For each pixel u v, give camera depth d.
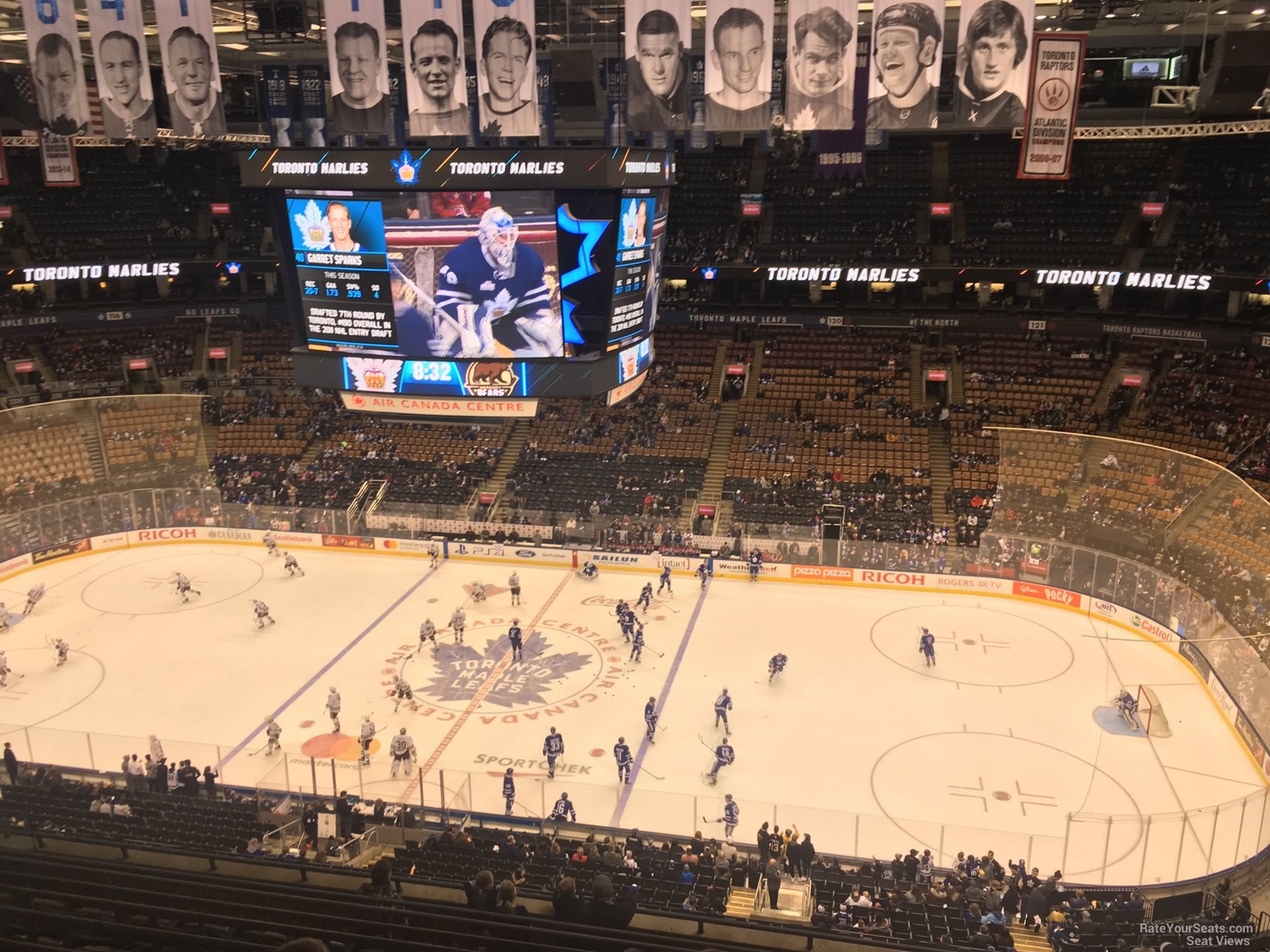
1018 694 32.81
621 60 31.33
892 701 32.44
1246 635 30.91
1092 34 41.66
